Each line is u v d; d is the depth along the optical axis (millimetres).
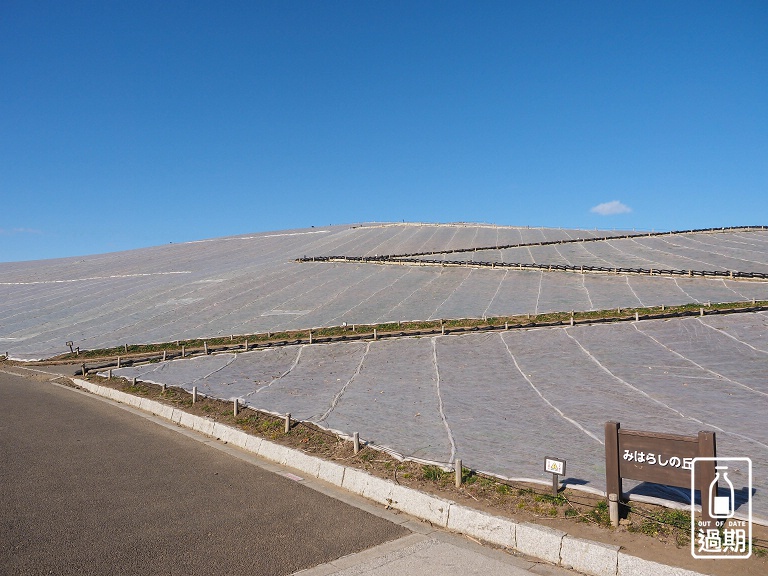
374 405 14148
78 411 15688
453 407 13609
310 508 7871
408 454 9828
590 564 5820
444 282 37906
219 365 22203
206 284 43594
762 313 22312
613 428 6590
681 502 7156
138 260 65062
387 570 5910
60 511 7672
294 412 13586
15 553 6270
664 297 28719
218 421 13305
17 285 54062
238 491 8625
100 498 8242
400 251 53844
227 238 81312
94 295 44312
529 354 19844
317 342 25656
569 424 11734
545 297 31453
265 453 10742
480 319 28062
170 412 14562
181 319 34219
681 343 19391
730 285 30156
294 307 34844
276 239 72750
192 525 7188
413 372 18500
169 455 10852
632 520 6621
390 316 30594
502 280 37031
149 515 7543
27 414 15203
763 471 8453
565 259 43000
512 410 13117
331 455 10180
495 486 8008
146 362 24688
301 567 5988
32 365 27094
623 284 32875
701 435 6023
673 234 51719
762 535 6129
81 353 28484
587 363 18000
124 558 6176
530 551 6316
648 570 5445
